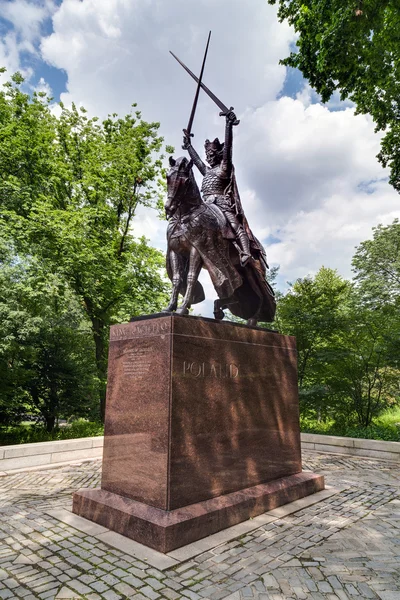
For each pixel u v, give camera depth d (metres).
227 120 6.86
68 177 17.75
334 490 6.70
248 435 5.78
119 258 19.09
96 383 17.55
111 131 20.31
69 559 4.04
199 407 5.08
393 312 13.65
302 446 11.21
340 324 13.73
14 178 15.78
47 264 15.02
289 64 12.27
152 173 19.80
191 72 7.31
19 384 15.91
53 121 19.12
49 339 16.92
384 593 3.44
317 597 3.37
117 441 5.29
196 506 4.71
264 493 5.53
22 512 5.53
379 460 9.73
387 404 14.03
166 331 4.98
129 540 4.45
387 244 30.94
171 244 6.16
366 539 4.62
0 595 3.38
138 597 3.36
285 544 4.45
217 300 7.16
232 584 3.57
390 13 9.71
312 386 13.32
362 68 11.11
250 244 7.02
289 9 11.80
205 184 7.18
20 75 17.73
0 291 12.92
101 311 18.72
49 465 8.82
